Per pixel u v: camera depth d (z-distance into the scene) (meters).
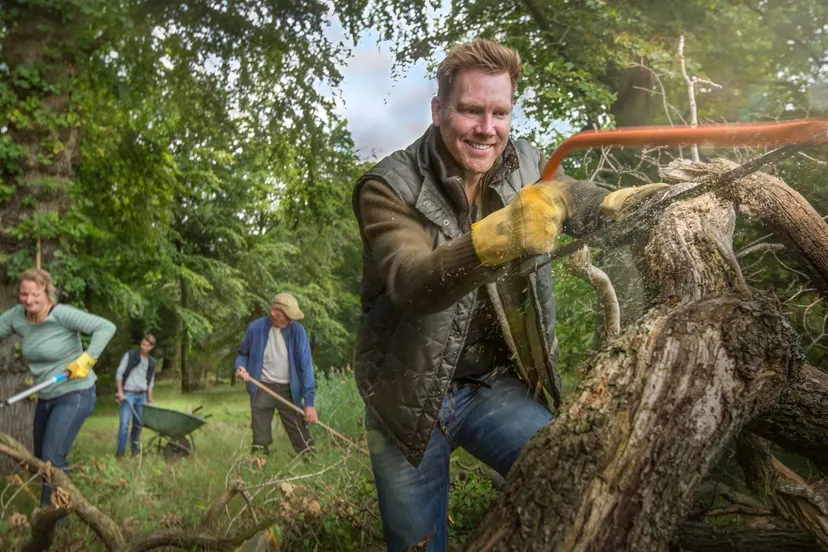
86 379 4.12
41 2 6.41
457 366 2.13
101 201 10.20
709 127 1.37
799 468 3.59
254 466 4.54
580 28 8.16
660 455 1.41
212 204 18.03
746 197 2.07
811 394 1.89
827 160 3.02
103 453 6.74
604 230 1.79
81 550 2.93
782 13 8.26
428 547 2.06
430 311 1.64
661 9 8.62
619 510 1.36
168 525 3.18
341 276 20.91
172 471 4.46
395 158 1.96
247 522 3.32
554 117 7.90
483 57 1.86
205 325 19.25
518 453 2.01
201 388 23.03
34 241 6.62
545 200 1.45
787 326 1.65
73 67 7.04
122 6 6.93
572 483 1.39
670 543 1.38
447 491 2.15
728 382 1.51
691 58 8.46
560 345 4.25
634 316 2.53
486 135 1.88
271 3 7.92
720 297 1.73
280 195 10.43
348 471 3.76
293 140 9.15
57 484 3.14
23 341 4.09
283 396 5.66
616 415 1.47
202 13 7.79
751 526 2.48
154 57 7.90
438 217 1.87
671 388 1.49
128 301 13.77
